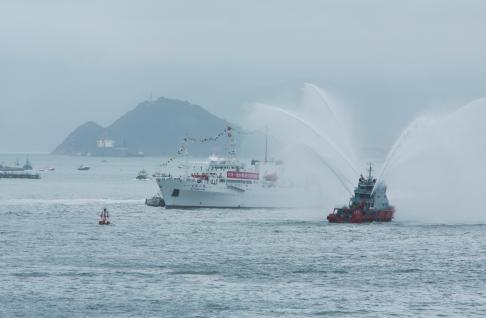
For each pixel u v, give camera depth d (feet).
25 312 540.11
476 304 567.59
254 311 544.62
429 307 557.33
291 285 623.77
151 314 536.83
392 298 583.17
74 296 582.35
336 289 611.47
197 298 578.25
